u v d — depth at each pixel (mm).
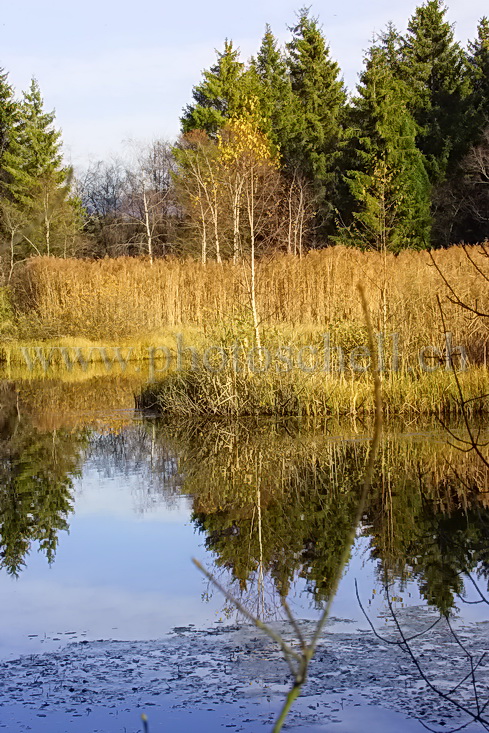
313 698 4414
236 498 9141
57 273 30766
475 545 7086
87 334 28422
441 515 8109
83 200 63344
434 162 44000
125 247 50562
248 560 6918
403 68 53531
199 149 42156
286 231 41469
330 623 5473
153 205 47375
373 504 8641
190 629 5508
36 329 28828
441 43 54594
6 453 12242
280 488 9531
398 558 6801
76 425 14852
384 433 12977
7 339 28734
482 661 4801
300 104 51906
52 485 10031
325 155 47094
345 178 41438
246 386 15070
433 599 5840
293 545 7297
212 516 8406
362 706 4301
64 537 7801
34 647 5281
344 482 9758
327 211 44969
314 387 14805
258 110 45219
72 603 6070
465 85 51312
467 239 43469
